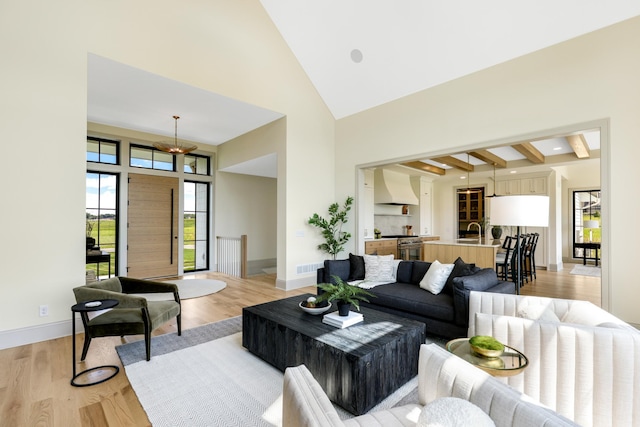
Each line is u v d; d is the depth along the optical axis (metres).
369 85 5.25
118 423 1.90
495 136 4.11
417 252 7.94
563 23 3.47
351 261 4.52
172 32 3.98
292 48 5.35
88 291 2.67
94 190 5.82
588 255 8.93
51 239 3.18
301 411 0.90
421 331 2.53
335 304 3.09
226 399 2.16
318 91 5.88
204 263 7.42
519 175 8.34
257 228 8.22
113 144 6.06
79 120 3.34
